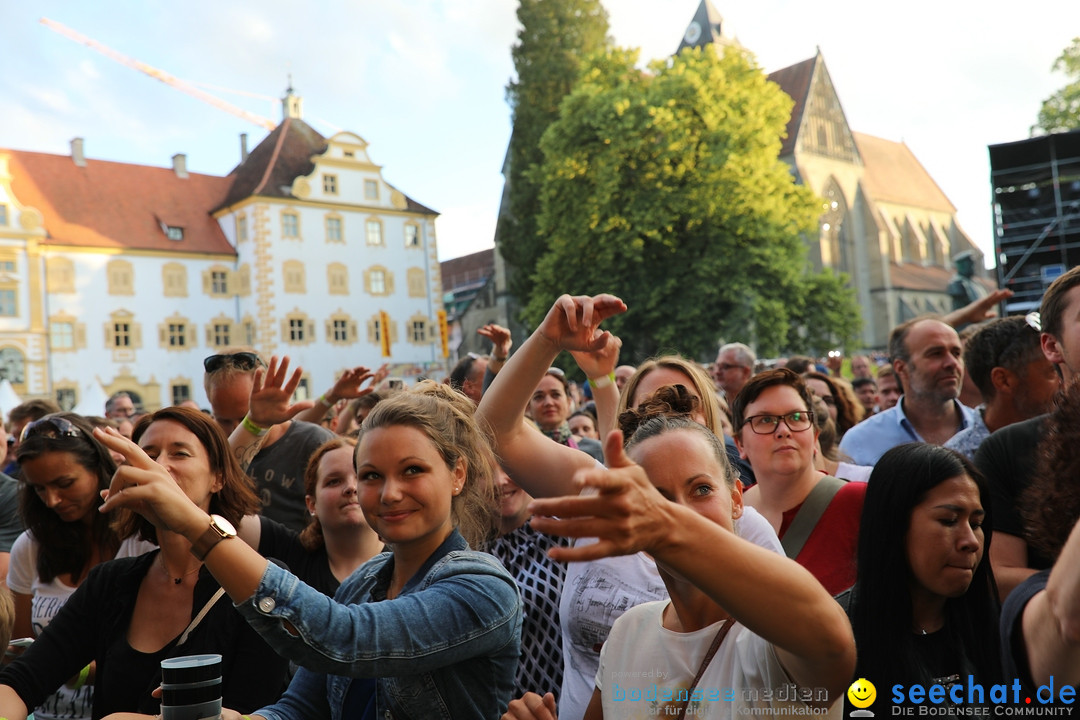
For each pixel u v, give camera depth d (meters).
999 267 18.30
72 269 51.59
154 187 56.75
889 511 2.17
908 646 2.14
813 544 3.08
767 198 33.41
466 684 2.04
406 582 2.20
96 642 2.60
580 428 7.69
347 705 2.19
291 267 54.44
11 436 7.16
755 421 3.23
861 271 68.12
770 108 34.50
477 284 81.69
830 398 6.13
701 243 33.97
